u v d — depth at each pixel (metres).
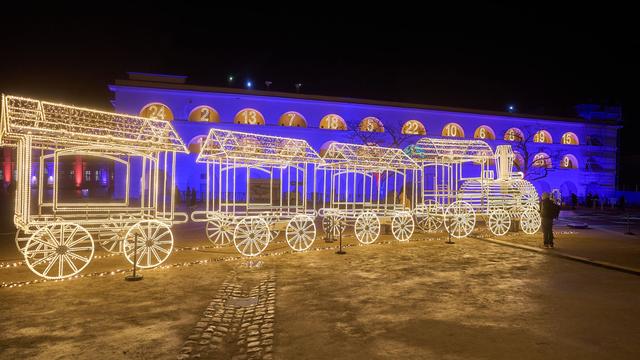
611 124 57.41
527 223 19.86
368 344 6.00
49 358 5.46
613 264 11.61
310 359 5.49
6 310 7.45
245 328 6.64
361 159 17.27
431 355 5.63
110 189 45.75
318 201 36.78
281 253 13.61
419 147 20.09
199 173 40.12
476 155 20.77
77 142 10.98
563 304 8.02
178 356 5.55
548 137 54.81
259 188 28.42
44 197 39.44
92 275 10.20
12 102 10.43
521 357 5.58
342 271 10.91
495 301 8.20
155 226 12.04
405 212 17.31
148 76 42.19
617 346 5.96
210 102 41.50
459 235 17.88
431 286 9.36
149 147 12.04
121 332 6.42
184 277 10.11
